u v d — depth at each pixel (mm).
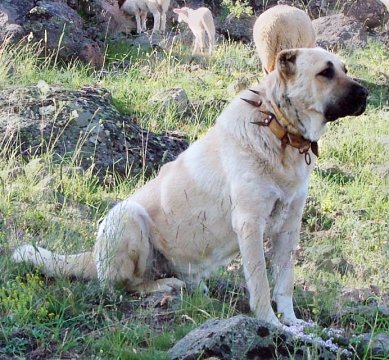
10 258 9516
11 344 7773
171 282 9367
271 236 9180
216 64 21547
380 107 19688
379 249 11859
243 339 7387
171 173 9516
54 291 8828
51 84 16422
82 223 11398
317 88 8602
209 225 9195
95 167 13633
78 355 7711
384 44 26125
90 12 23938
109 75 19438
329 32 24578
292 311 8961
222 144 9031
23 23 19844
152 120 16703
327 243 11789
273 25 12227
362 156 16344
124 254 9273
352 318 8867
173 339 7922
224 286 9625
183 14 22875
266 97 8859
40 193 12242
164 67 20391
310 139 8789
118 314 8664
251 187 8734
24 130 13805
